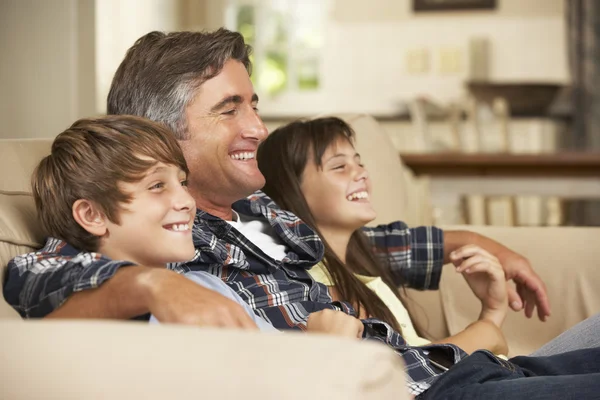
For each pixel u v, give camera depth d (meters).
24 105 2.26
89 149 1.05
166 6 6.37
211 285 1.15
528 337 1.83
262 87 6.71
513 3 6.48
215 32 1.37
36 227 1.16
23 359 0.68
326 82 6.67
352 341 0.65
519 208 6.06
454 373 1.15
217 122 1.35
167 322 0.87
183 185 1.16
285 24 6.69
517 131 5.95
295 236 1.44
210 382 0.63
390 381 0.63
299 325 1.28
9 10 2.24
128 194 1.05
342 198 1.61
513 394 1.04
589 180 3.24
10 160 1.22
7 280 1.03
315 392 0.61
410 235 1.78
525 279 1.69
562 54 6.44
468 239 1.76
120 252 1.06
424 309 1.88
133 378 0.65
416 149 6.01
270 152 1.66
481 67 6.48
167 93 1.33
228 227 1.31
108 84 5.69
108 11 5.88
